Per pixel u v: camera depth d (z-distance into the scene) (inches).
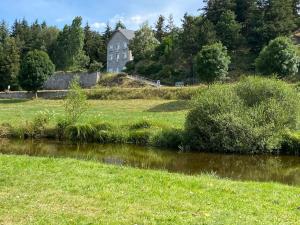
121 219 361.7
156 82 2844.5
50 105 2065.7
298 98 1042.1
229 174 737.6
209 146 984.9
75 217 362.9
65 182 483.5
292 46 2142.0
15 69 3161.9
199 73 2148.1
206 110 987.3
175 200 428.5
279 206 429.7
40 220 351.6
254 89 1067.3
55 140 1106.7
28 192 437.7
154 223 353.7
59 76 3058.6
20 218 356.5
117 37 4313.5
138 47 3496.6
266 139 943.7
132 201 417.4
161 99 2074.3
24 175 511.8
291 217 389.1
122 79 2819.9
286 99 1037.8
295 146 952.9
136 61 3476.9
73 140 1102.4
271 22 3043.8
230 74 2765.7
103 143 1072.8
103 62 4512.8
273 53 2081.7
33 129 1141.7
